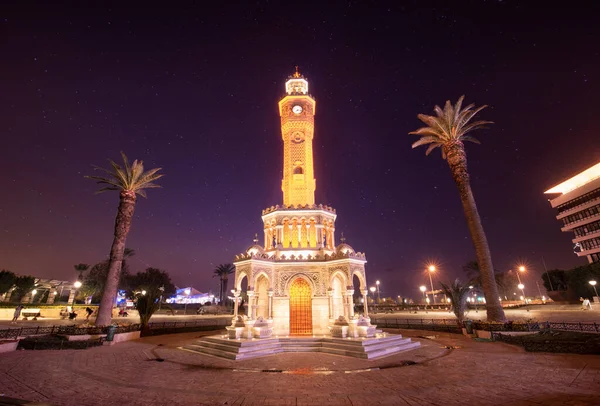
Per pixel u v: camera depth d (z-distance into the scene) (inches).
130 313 2829.7
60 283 3280.0
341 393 456.4
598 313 1780.3
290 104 1408.7
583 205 3248.0
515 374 538.9
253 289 983.6
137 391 470.9
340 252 1025.5
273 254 1126.4
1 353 802.8
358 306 3006.9
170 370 616.4
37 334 1018.1
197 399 433.4
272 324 1006.4
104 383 514.3
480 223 1168.8
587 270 2497.5
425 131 1304.1
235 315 996.6
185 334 1280.8
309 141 1385.3
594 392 421.4
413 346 862.5
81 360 709.3
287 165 1342.3
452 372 570.6
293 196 1293.1
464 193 1211.2
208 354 794.8
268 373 589.6
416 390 463.2
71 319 1753.2
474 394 435.2
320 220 1205.7
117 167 1321.4
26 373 579.2
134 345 959.0
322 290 1052.5
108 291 1182.3
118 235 1266.0
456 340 1002.1
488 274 1114.1
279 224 1198.3
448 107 1251.2
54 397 439.8
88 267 3356.3
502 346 856.9
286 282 1062.4
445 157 1321.4
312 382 520.7
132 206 1336.1
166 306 3440.0
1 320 1763.0
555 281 2883.9
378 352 757.9
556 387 453.1
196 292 4325.8
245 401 424.8
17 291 2758.4
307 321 1042.1
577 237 3316.9
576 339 782.5
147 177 1379.2
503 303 3348.9
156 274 3491.6
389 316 2333.9
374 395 444.5
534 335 909.2
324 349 830.5
